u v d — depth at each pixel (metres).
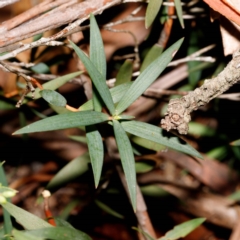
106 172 0.70
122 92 0.52
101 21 0.75
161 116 0.92
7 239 0.52
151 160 0.65
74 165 0.65
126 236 0.86
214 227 0.84
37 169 1.00
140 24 0.75
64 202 0.95
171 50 0.50
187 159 0.86
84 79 0.61
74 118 0.49
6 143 0.97
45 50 0.65
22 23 0.54
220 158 0.88
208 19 0.69
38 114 0.67
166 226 0.86
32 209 0.93
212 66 0.74
